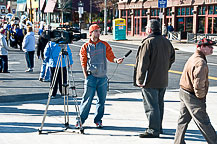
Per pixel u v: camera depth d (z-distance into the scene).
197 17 43.59
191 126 8.70
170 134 8.00
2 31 17.64
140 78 7.38
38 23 61.88
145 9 53.31
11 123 8.79
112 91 13.38
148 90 7.49
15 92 13.05
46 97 12.23
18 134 7.88
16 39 31.25
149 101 7.54
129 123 8.93
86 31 66.81
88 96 8.29
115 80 15.98
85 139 7.60
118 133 8.07
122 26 47.09
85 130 8.28
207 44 6.23
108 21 78.38
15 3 112.12
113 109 10.41
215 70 19.73
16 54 27.25
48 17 85.38
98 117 8.46
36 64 21.75
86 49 8.24
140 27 54.97
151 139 7.62
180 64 22.34
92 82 8.23
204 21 42.72
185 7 45.44
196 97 6.35
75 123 8.85
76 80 15.86
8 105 10.87
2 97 12.13
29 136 7.75
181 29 46.69
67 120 8.61
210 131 6.36
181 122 6.72
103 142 7.39
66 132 8.09
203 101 6.38
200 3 42.38
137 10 55.66
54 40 8.13
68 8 77.75
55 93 12.03
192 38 40.97
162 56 7.44
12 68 19.78
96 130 8.29
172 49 7.81
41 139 7.55
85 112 8.33
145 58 7.32
